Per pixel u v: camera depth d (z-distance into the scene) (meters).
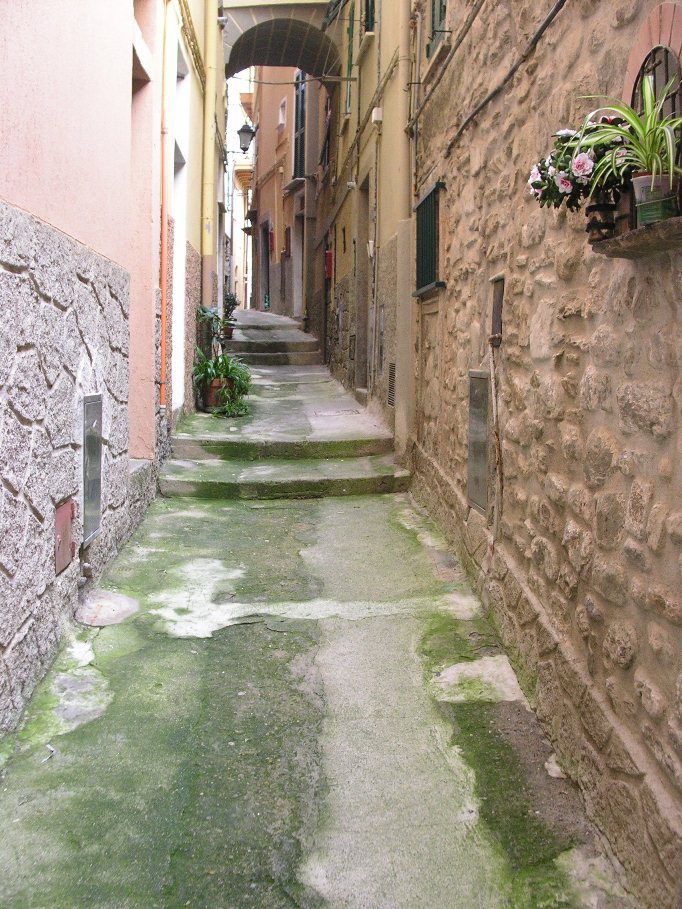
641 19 2.05
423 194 5.75
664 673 1.83
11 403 2.51
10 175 2.47
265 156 21.66
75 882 1.98
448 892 1.99
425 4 5.70
